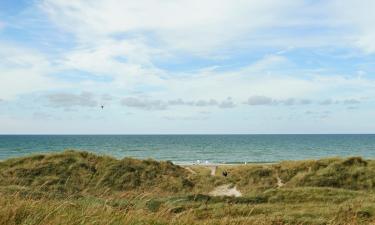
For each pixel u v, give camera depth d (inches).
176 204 802.8
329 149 5723.4
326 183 1332.4
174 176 1488.7
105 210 349.7
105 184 1321.4
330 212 761.0
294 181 1380.4
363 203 854.5
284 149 5629.9
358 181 1332.4
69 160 1496.1
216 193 1314.0
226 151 5068.9
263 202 970.7
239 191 1346.0
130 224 318.0
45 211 319.3
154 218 347.9
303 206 874.1
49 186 1175.6
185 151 5024.6
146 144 6993.1
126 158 1572.3
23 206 328.2
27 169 1390.3
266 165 1625.2
